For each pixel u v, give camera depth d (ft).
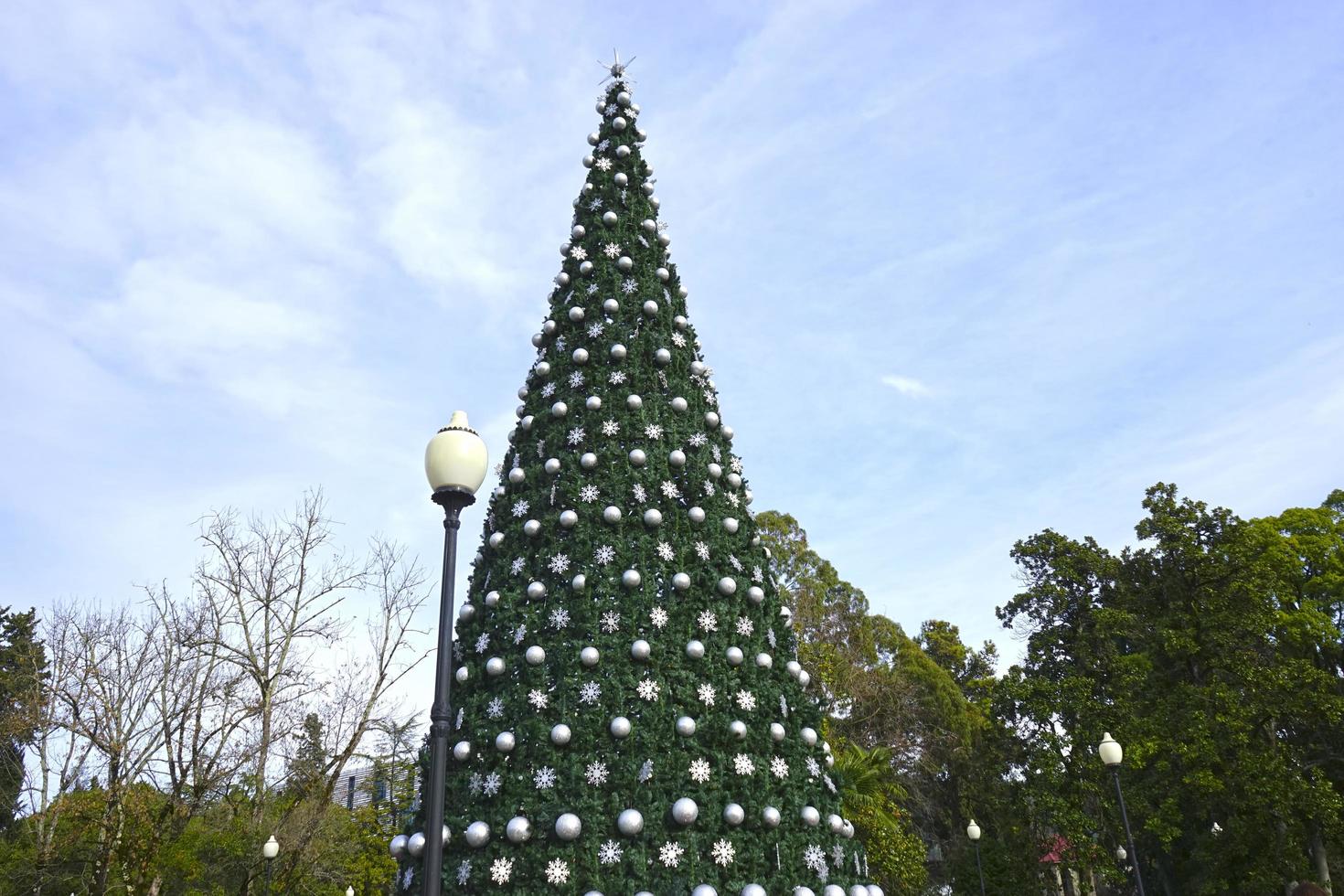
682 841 25.86
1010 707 90.63
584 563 30.17
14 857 75.20
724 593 30.83
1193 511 90.07
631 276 37.70
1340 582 92.53
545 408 34.71
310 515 76.64
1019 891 88.22
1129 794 79.97
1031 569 98.43
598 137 42.16
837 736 95.09
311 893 89.20
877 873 73.92
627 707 27.68
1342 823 73.97
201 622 67.97
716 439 36.17
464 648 31.35
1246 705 79.56
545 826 25.79
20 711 72.64
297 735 72.79
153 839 61.52
